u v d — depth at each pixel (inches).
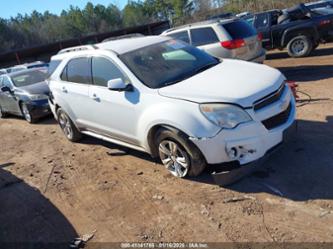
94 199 201.9
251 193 175.2
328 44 585.6
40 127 398.0
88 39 1681.8
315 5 650.2
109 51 227.8
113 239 163.5
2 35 3038.9
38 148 317.1
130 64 215.5
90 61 241.4
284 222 151.3
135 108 205.0
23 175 257.8
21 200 219.0
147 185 203.9
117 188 208.4
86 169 244.7
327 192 164.6
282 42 522.3
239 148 171.8
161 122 187.9
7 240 179.9
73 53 266.2
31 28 3422.7
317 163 188.4
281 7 1443.2
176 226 163.2
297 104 285.3
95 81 239.8
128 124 216.4
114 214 183.2
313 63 456.1
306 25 497.4
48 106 413.7
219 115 171.0
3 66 1558.8
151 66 214.8
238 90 177.3
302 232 143.6
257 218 157.0
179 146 188.7
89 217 185.3
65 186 226.2
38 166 269.9
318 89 322.7
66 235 174.2
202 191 185.5
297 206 159.6
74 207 198.2
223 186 185.0
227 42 366.0
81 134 297.4
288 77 401.4
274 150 180.4
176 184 197.2
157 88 198.2
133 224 171.5
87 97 245.3
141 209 182.1
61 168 256.4
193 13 2694.4
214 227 157.2
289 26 510.0
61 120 302.8
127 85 209.6
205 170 200.5
